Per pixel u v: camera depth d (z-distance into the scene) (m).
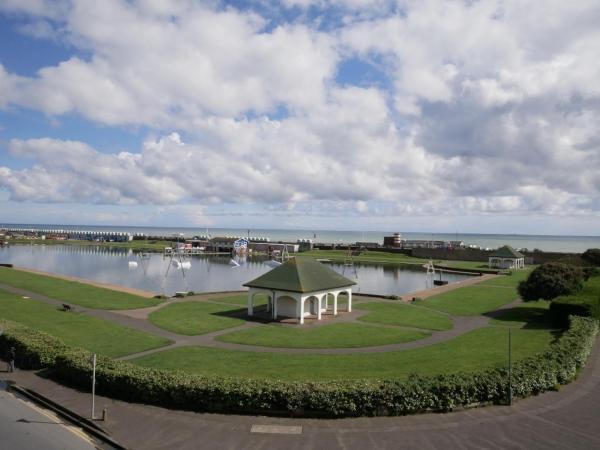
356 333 50.59
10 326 41.75
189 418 26.16
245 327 53.22
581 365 34.38
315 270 60.69
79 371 31.23
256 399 26.48
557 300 52.94
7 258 171.38
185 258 181.38
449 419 25.77
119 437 23.86
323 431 24.44
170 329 51.69
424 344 45.84
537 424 25.03
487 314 61.59
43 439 23.95
